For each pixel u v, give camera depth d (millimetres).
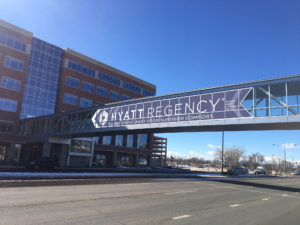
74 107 55625
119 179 19953
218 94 21312
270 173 69000
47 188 12336
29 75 50281
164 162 88688
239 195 14305
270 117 18344
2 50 46094
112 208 8305
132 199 10414
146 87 74812
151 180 20938
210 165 116188
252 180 31156
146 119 25906
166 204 9688
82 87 57906
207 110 21641
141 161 67500
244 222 7469
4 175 15656
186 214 8031
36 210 7402
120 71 67500
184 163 128500
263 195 15188
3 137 42062
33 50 51531
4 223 5934
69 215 7004
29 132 43969
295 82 17938
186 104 23156
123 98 67250
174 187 16391
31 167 28656
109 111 30047
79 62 58188
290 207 11086
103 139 58156
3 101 45156
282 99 18297
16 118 46125
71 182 15594
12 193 10258
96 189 12977
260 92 20062
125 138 63312
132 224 6449
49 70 53531
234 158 84375
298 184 29156
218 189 16938
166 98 24828
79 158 46094
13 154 43188
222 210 9203
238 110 19891
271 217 8523
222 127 21906
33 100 50125
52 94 53312
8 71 46344
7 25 47250
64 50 56438
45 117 40719
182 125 22969
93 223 6305
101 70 62656
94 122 31562
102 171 32312
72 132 33719
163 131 27594
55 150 44000
